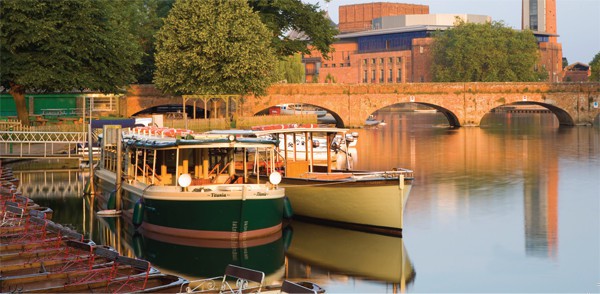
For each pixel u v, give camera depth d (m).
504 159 61.03
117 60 59.94
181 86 68.12
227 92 68.25
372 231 31.58
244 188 28.45
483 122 120.38
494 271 25.70
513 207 37.81
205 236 28.75
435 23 198.75
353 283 24.53
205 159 32.53
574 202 39.28
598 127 103.62
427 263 26.95
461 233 31.69
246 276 17.52
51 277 19.95
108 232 31.53
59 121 62.81
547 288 23.94
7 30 54.66
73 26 56.19
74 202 39.28
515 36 146.50
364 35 196.75
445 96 104.31
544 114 151.25
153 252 28.16
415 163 58.09
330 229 32.34
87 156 51.88
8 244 23.52
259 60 67.44
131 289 19.27
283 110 110.25
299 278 24.92
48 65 56.56
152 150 33.50
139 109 84.06
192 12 67.56
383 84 100.81
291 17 80.25
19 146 56.41
